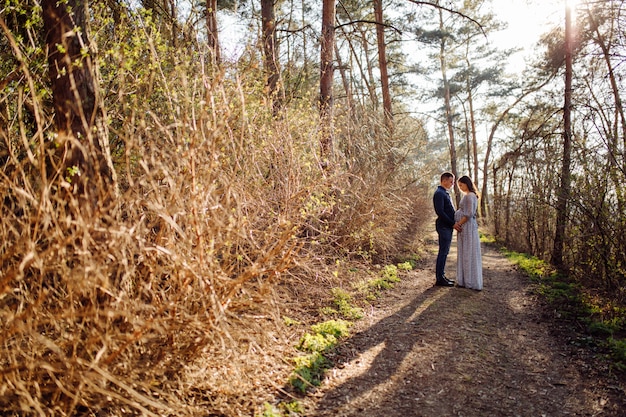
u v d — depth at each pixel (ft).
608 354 14.96
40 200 8.38
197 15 17.34
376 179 30.32
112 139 13.73
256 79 19.06
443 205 24.17
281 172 16.57
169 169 10.12
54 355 8.91
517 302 22.04
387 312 19.92
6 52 13.97
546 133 32.58
